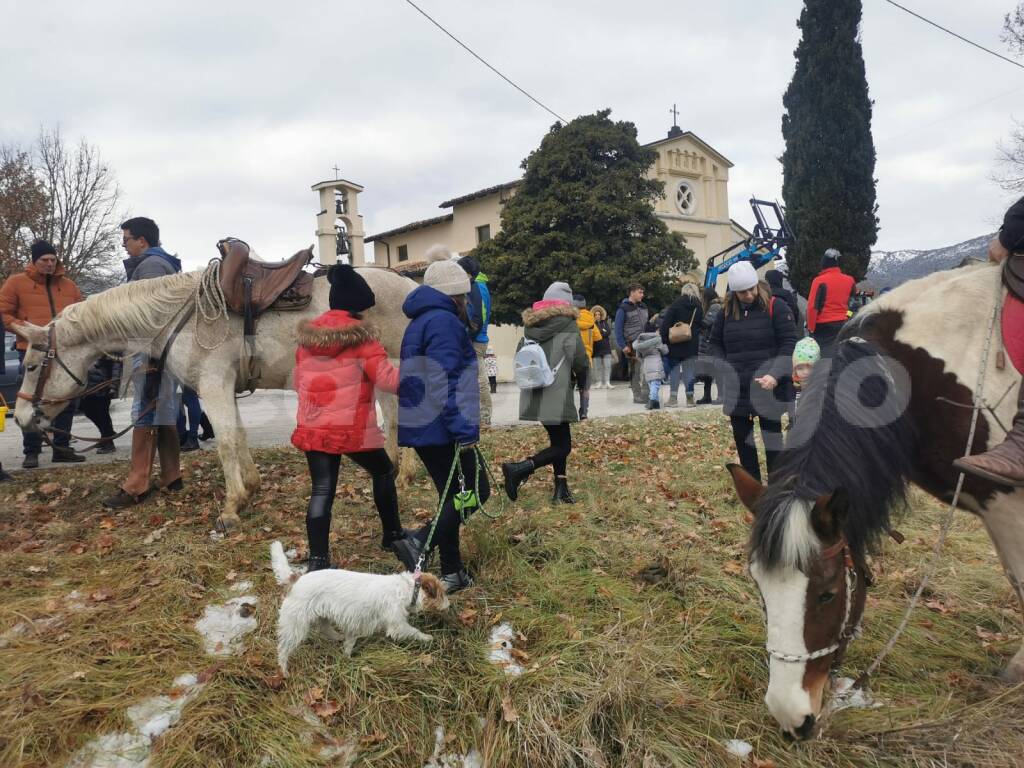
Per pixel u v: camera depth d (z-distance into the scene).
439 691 2.73
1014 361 2.59
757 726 2.54
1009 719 2.50
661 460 6.46
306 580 2.83
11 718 2.53
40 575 3.81
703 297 10.44
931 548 4.16
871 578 2.39
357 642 3.04
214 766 2.38
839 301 8.12
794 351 4.54
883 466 2.39
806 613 2.08
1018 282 2.65
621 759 2.42
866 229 21.30
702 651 3.02
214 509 4.91
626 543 4.13
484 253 21.39
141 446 5.00
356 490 5.47
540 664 2.88
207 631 3.22
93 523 4.65
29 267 6.46
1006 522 2.67
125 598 3.50
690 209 27.25
